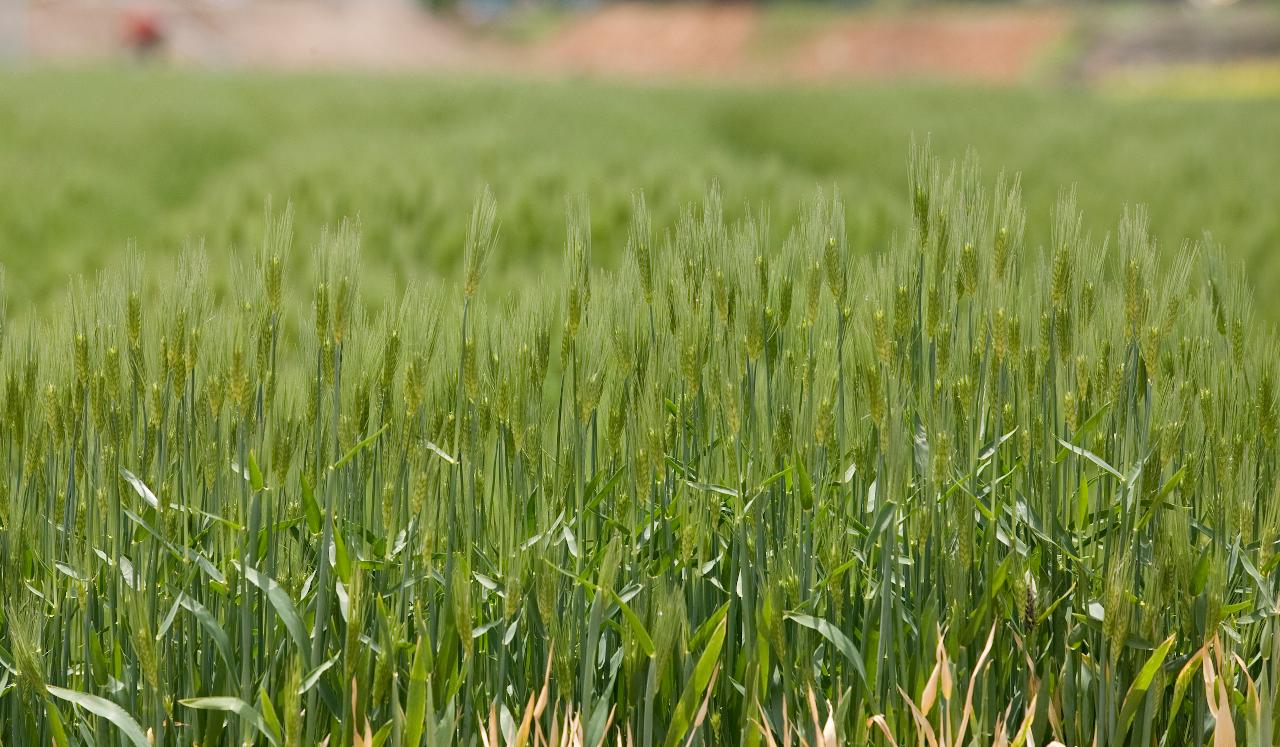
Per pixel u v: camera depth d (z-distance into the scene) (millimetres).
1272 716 4488
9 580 4449
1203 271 4664
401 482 4457
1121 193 17953
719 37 104000
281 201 14578
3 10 99625
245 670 4375
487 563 4516
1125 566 4434
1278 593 4523
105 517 4445
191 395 4465
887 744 4469
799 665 4523
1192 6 95875
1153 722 4559
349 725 4410
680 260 4547
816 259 4488
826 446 4555
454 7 116688
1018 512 4539
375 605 4465
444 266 12617
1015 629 4566
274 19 108312
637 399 4543
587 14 115812
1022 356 4559
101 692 4449
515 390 4492
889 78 55656
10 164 18234
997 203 4523
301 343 4496
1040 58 87312
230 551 4461
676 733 4410
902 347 4492
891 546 4414
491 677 4516
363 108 29984
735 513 4492
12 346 4477
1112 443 4602
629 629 4457
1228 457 4543
